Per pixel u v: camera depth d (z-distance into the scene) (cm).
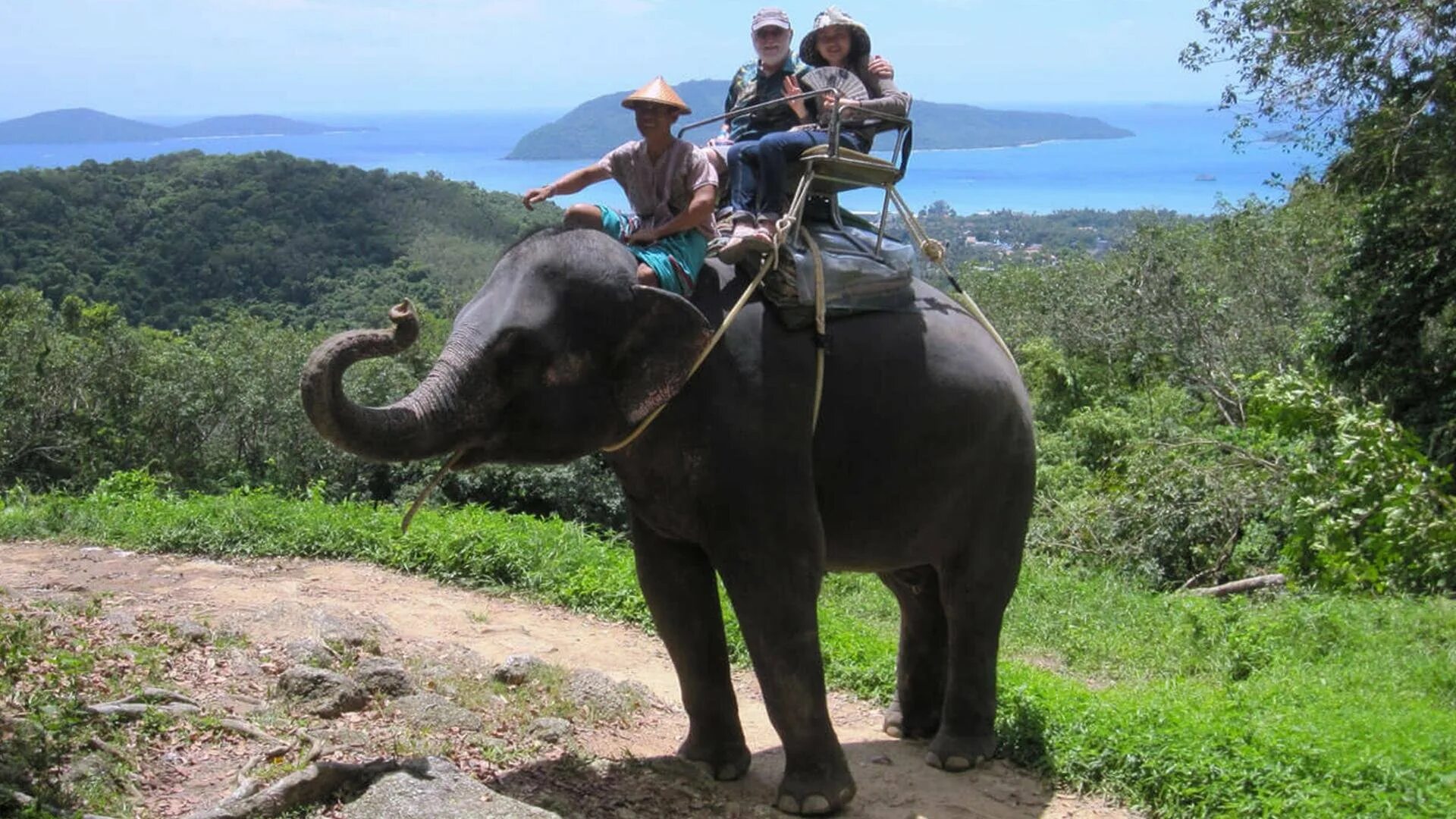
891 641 823
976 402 559
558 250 490
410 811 445
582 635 858
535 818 446
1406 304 1697
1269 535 1352
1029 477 597
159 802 460
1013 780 589
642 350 494
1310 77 1706
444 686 636
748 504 505
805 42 599
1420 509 1084
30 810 413
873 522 553
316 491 1238
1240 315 2334
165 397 2661
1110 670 910
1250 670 867
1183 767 558
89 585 912
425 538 1027
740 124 582
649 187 536
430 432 452
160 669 605
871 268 546
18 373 2723
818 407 524
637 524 560
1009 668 747
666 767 554
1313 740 572
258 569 1002
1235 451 1473
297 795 457
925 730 649
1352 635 908
